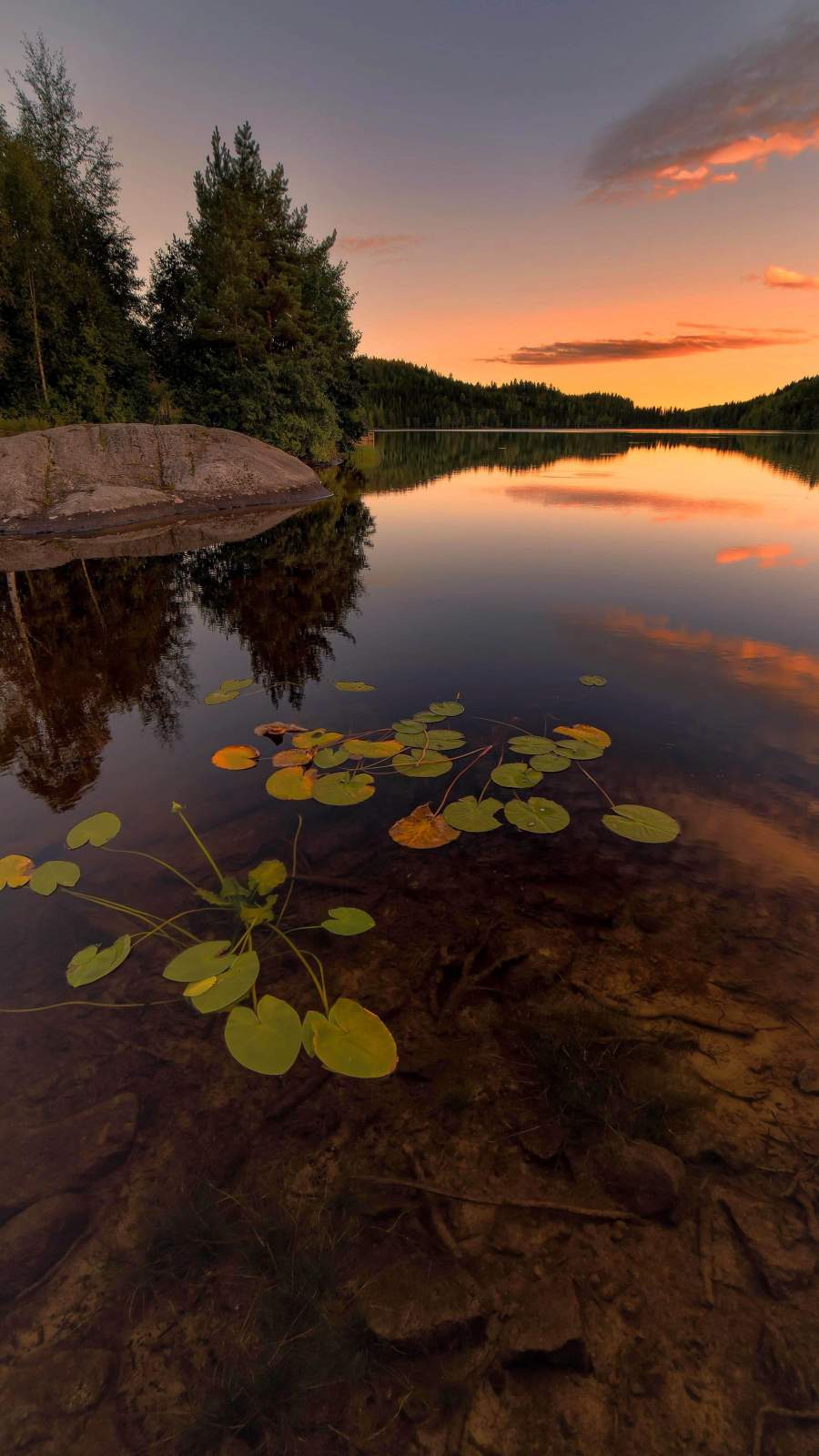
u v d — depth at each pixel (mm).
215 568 7727
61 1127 1475
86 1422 1023
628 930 1994
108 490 11977
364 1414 1021
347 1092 1555
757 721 3283
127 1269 1219
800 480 15531
